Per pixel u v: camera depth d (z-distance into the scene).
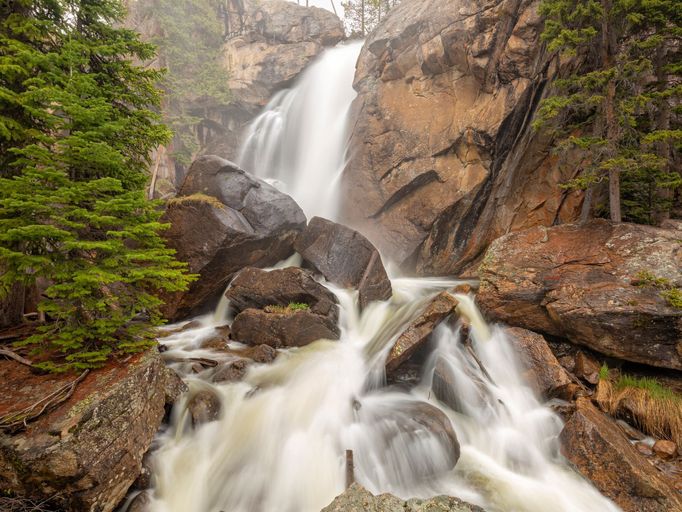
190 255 10.73
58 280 5.56
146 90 7.26
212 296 11.47
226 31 33.59
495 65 14.59
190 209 10.90
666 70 9.70
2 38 5.75
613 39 10.00
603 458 5.44
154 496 5.07
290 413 6.69
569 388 7.30
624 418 6.73
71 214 5.02
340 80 25.83
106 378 5.27
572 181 9.99
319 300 9.79
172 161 27.78
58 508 4.22
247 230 11.25
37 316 7.92
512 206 14.63
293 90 28.59
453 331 8.87
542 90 13.71
